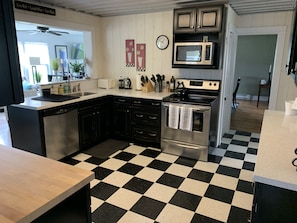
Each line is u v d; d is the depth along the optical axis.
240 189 2.60
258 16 4.01
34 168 1.23
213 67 3.41
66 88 3.89
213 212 2.21
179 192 2.53
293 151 1.52
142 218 2.12
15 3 3.07
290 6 3.47
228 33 3.54
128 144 3.95
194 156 3.39
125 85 4.47
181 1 3.29
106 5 3.59
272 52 8.02
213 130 3.56
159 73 4.22
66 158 3.32
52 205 0.97
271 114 2.64
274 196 1.17
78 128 3.44
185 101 3.33
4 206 0.92
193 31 3.39
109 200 2.38
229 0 3.18
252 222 1.26
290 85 4.09
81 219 1.20
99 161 3.29
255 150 3.77
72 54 9.65
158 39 4.09
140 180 2.78
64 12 3.80
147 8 3.76
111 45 4.61
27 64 8.15
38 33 8.03
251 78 8.55
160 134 3.68
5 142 4.02
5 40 0.63
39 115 2.83
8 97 0.66
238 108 7.12
